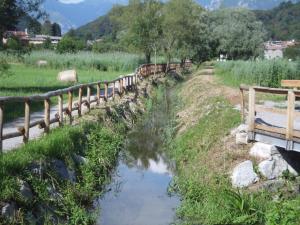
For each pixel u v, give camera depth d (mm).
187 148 15961
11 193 8781
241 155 12641
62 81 33500
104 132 17016
